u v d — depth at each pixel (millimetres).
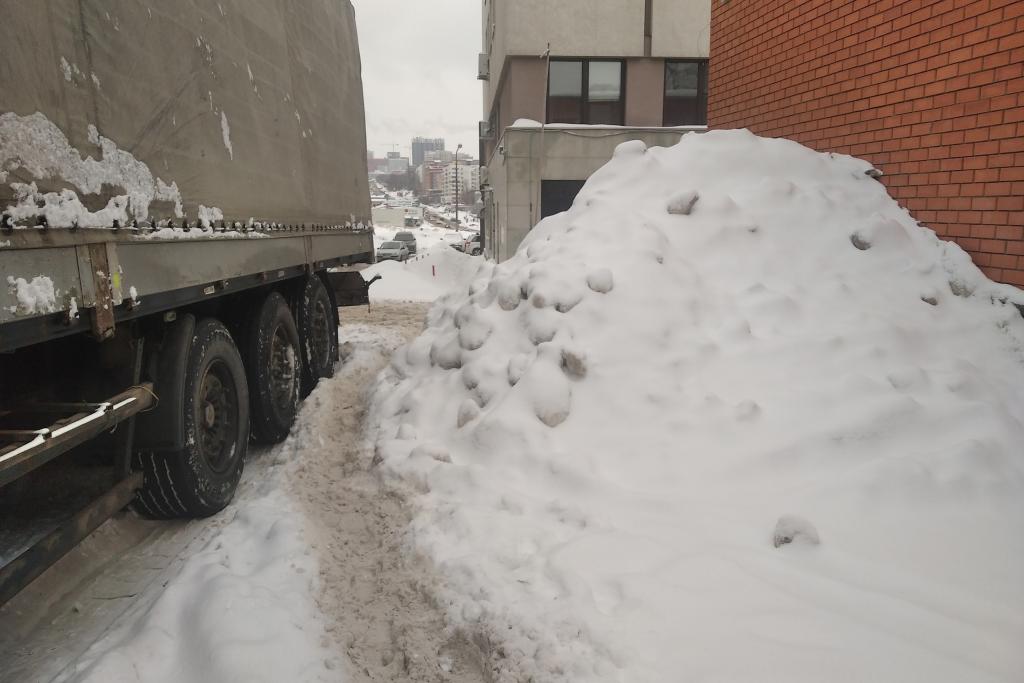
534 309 4961
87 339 3393
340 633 2977
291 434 5848
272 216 5418
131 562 3771
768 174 6172
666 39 21984
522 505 3607
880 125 6020
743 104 8188
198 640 2807
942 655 2260
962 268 5062
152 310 3473
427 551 3396
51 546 2865
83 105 2828
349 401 6602
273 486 4637
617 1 21719
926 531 3023
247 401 4883
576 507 3469
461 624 2863
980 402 3863
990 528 2988
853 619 2498
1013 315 4707
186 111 3848
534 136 21844
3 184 2287
